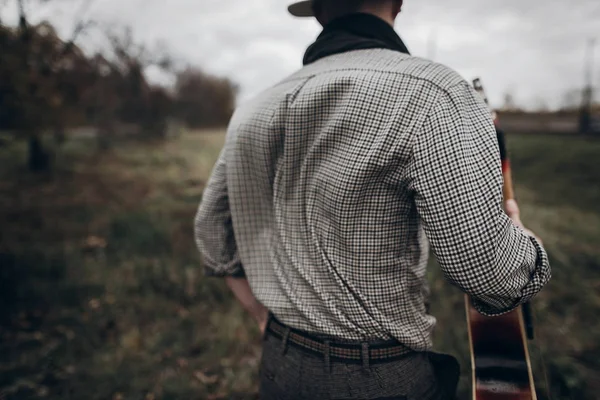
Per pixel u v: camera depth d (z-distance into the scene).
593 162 9.34
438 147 0.67
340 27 0.84
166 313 3.01
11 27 3.17
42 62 3.53
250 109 0.90
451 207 0.66
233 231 1.03
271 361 0.94
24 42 3.23
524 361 0.99
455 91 0.70
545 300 3.08
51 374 2.33
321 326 0.83
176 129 18.38
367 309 0.80
